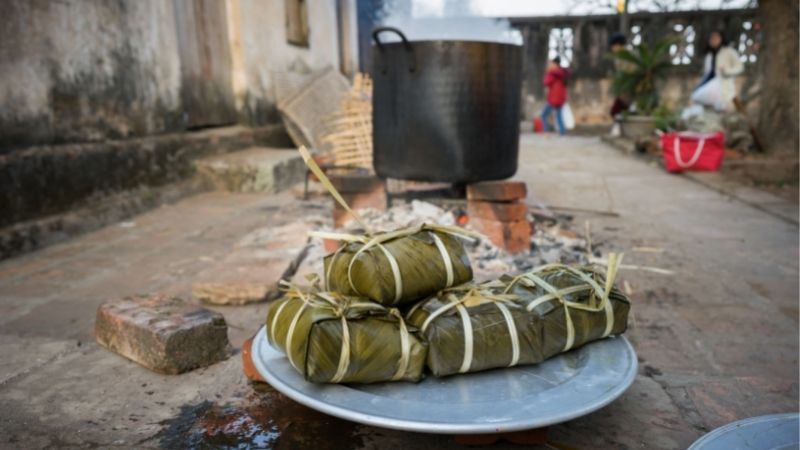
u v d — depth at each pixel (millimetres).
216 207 5609
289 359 1640
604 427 1824
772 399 1999
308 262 3504
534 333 1698
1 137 3916
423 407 1484
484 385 1625
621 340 1910
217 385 2100
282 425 1840
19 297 3070
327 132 8039
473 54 3469
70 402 1982
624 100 12477
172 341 2148
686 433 1797
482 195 3701
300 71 9547
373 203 4066
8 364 2270
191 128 6672
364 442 1749
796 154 7383
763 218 4930
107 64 5031
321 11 10609
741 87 14102
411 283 1751
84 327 2658
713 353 2363
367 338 1566
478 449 1716
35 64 4199
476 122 3559
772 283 3232
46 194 4262
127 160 5242
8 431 1807
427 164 3627
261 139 7973
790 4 7238
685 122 8891
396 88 3621
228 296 2908
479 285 1895
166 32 5969
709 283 3230
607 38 15703
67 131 4547
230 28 7477
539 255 3594
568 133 14258
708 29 15273
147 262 3744
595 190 6230
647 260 3676
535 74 16203
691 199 5805
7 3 3938
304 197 5914
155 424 1848
